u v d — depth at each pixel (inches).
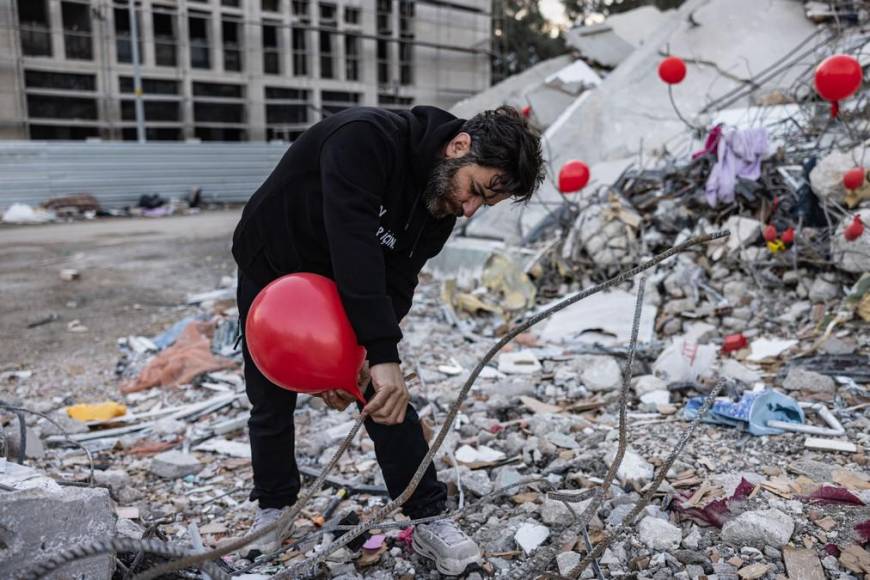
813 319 192.5
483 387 173.5
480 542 99.3
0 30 825.5
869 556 87.3
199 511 120.1
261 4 1008.2
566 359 194.2
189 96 955.3
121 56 919.0
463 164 75.7
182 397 191.2
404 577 92.0
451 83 1182.9
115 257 411.5
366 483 124.0
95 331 256.8
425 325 238.2
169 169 798.5
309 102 1049.5
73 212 701.9
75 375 210.8
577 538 96.5
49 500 71.6
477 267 285.6
